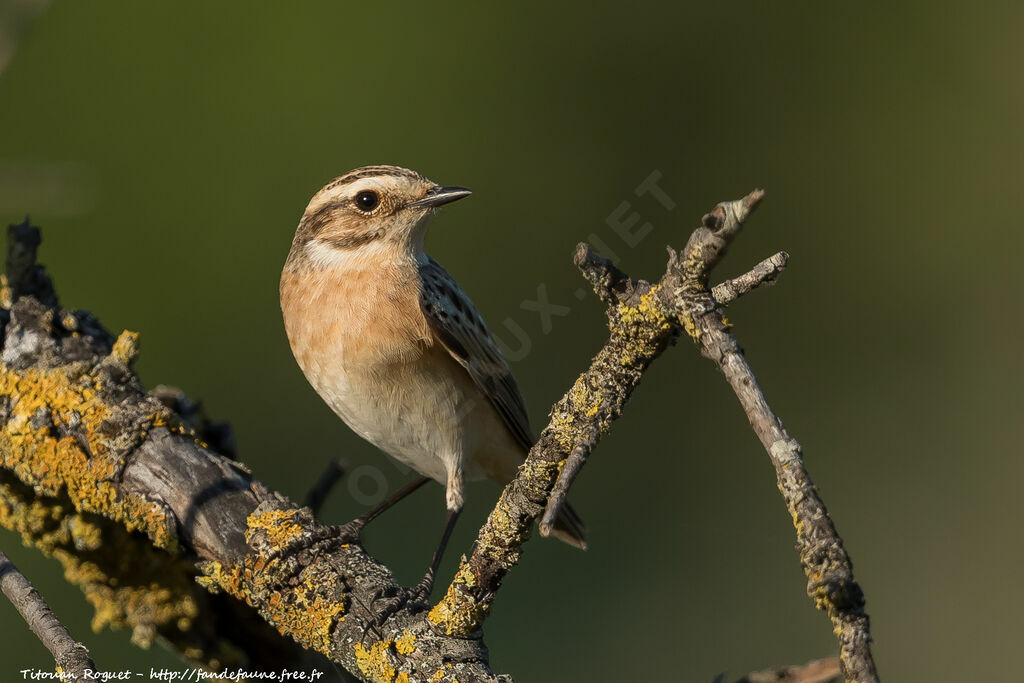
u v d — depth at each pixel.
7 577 6.04
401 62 17.94
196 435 7.45
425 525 13.46
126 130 16.44
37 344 7.45
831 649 13.73
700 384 15.77
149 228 16.25
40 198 7.77
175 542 7.00
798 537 4.35
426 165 17.72
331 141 17.27
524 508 5.85
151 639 7.46
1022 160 17.94
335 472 8.42
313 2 17.44
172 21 16.84
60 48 16.41
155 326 15.84
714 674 13.80
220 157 16.78
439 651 6.44
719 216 4.46
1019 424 16.77
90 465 7.07
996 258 17.81
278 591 6.82
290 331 9.14
